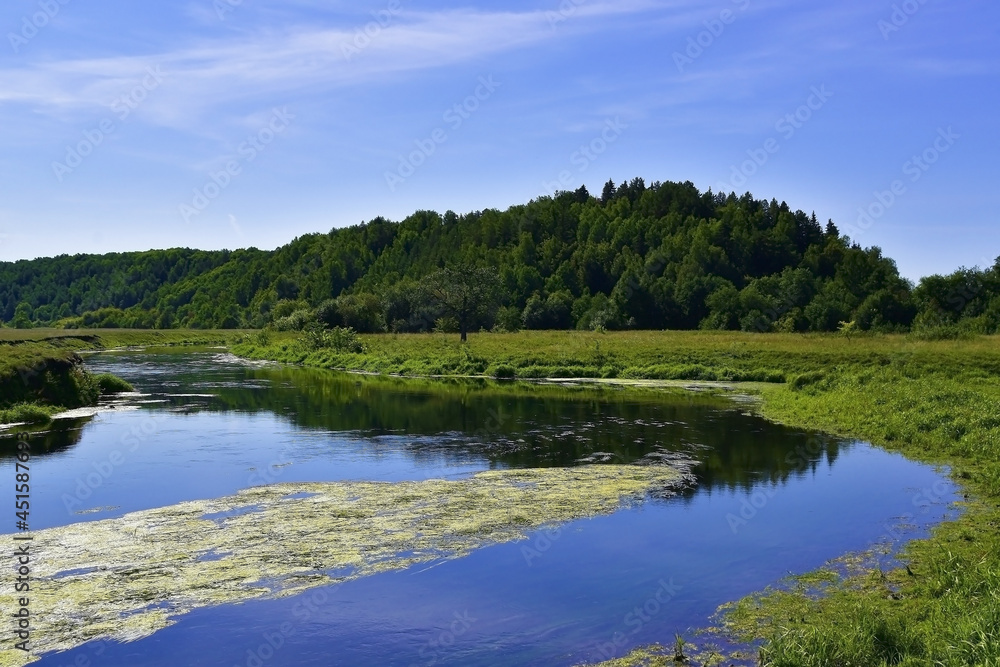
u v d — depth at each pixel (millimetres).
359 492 16922
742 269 116312
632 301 98688
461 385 43062
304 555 12859
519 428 26172
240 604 10961
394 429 25922
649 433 25156
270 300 127625
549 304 102875
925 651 8852
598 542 13742
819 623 10125
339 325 94312
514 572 12297
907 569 12109
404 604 11086
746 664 9352
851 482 18094
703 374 45562
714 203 150500
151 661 9336
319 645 9852
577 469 19469
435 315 91750
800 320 83000
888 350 46969
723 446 22750
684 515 15430
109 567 12148
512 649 9828
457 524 14617
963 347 46938
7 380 28922
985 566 11398
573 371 48188
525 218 141375
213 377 47812
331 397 36062
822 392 32656
